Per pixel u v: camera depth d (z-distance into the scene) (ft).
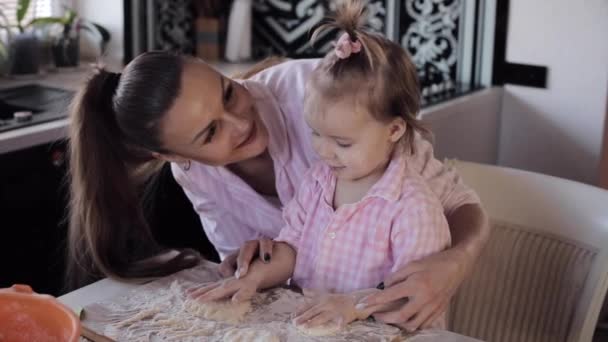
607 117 8.44
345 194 3.86
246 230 4.74
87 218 4.08
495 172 5.13
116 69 8.65
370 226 3.75
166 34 9.52
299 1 9.71
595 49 8.29
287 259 3.94
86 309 3.61
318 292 3.78
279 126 4.42
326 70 3.61
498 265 5.00
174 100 3.70
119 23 8.97
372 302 3.50
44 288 6.81
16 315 2.99
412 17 9.24
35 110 7.21
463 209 4.26
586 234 4.66
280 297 3.76
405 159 3.83
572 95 8.55
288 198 4.51
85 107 4.00
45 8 9.02
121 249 4.14
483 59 9.02
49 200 6.64
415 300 3.50
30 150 6.39
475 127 8.59
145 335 3.37
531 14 8.59
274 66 4.87
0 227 6.29
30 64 8.22
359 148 3.60
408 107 3.69
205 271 4.11
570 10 8.34
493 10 8.79
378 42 3.62
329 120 3.56
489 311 5.02
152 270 4.08
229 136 3.92
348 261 3.80
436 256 3.68
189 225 7.51
